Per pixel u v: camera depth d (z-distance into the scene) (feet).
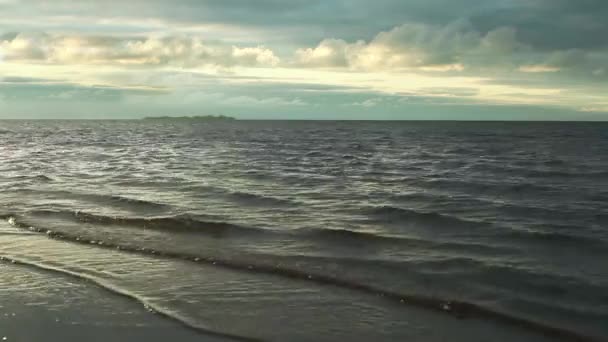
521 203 48.37
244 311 20.83
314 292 23.07
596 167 88.48
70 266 27.07
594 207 45.93
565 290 22.91
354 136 250.78
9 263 27.55
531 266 26.58
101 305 21.38
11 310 20.75
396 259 28.02
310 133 298.76
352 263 27.30
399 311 20.83
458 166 91.30
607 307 20.94
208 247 30.91
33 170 77.97
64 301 21.81
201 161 98.84
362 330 19.02
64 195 51.39
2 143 165.48
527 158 110.63
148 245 31.37
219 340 18.13
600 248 30.42
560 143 180.04
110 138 213.66
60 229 35.55
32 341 17.99
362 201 49.42
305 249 30.37
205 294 22.79
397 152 132.98
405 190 58.29
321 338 18.35
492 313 20.35
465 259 27.81
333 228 35.88
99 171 77.30
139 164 90.68
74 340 18.06
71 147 146.20
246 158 108.68
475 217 40.98
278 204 47.29
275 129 398.01
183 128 415.23
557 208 45.37
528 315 20.16
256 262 27.61
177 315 20.35
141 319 19.93
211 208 44.70
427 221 39.09
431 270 25.94
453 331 18.90
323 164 95.20
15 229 36.14
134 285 23.98
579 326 19.15
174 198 50.26
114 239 32.89
